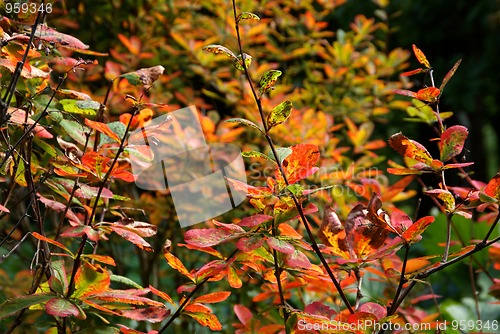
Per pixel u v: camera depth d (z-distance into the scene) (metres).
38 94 1.36
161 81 2.07
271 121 1.23
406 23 4.77
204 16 2.49
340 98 2.45
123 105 1.88
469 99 4.91
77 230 1.25
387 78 2.79
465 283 2.37
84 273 1.25
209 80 2.21
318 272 1.30
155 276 2.07
